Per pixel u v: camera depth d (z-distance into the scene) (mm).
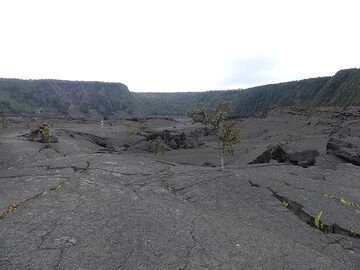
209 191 13414
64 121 90750
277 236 9961
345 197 14289
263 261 8305
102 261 7672
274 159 27719
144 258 7945
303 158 26328
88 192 11930
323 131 66062
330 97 185875
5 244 8141
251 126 88938
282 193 13844
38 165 16156
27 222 9336
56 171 14766
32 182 13047
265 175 17531
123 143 52812
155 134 59719
